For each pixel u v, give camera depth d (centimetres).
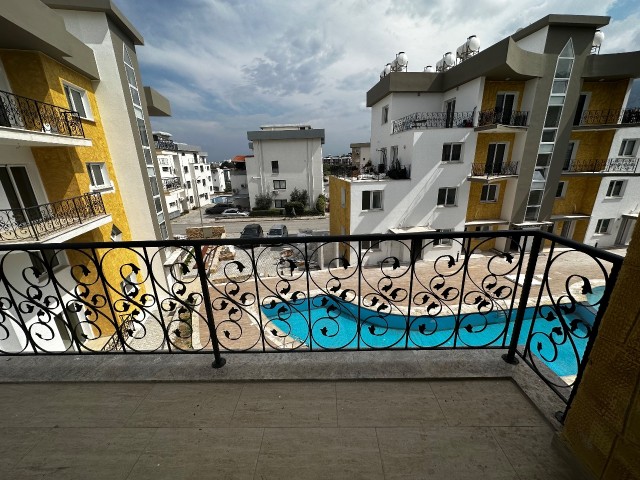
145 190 915
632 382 100
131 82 895
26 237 525
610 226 1314
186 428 154
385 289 190
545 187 1171
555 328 159
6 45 554
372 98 1430
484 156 1151
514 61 928
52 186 660
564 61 1024
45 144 577
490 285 187
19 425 159
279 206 2597
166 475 131
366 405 165
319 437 147
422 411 161
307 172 2517
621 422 103
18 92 586
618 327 105
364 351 205
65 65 672
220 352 207
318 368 190
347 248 1185
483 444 141
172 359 202
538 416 156
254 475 130
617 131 1144
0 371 194
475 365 189
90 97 773
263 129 2820
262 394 175
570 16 965
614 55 1018
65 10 738
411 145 1082
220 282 1021
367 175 1248
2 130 469
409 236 173
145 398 175
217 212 2792
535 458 134
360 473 130
